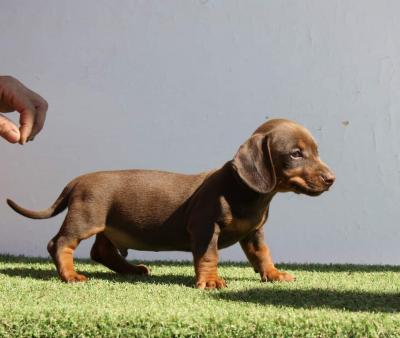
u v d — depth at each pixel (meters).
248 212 1.23
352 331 0.93
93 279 1.30
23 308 0.98
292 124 1.23
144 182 1.31
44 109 0.82
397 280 1.34
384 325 0.94
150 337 0.94
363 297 1.13
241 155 1.21
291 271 1.51
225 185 1.23
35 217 1.35
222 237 1.24
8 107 0.82
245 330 0.94
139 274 1.41
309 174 1.19
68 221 1.30
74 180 1.36
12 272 1.40
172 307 1.02
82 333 0.94
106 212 1.31
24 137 0.79
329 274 1.44
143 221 1.30
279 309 1.01
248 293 1.15
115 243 1.34
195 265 1.23
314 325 0.94
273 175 1.20
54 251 1.30
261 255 1.31
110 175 1.32
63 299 1.09
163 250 1.33
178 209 1.29
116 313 0.96
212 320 0.94
